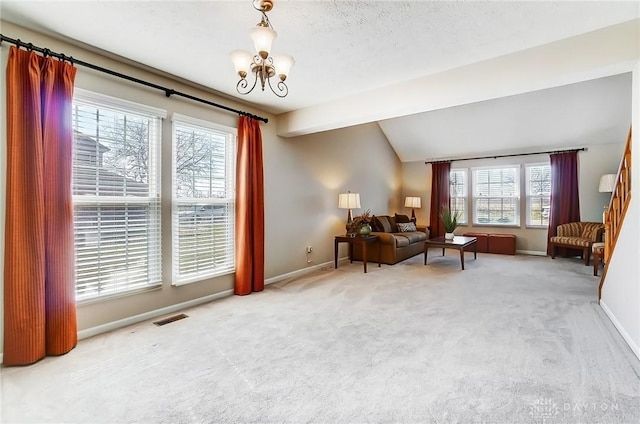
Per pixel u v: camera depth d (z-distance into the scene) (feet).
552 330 8.62
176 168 10.65
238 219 12.39
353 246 19.49
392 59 9.13
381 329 8.87
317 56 8.89
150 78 9.90
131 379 6.44
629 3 6.61
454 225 18.80
